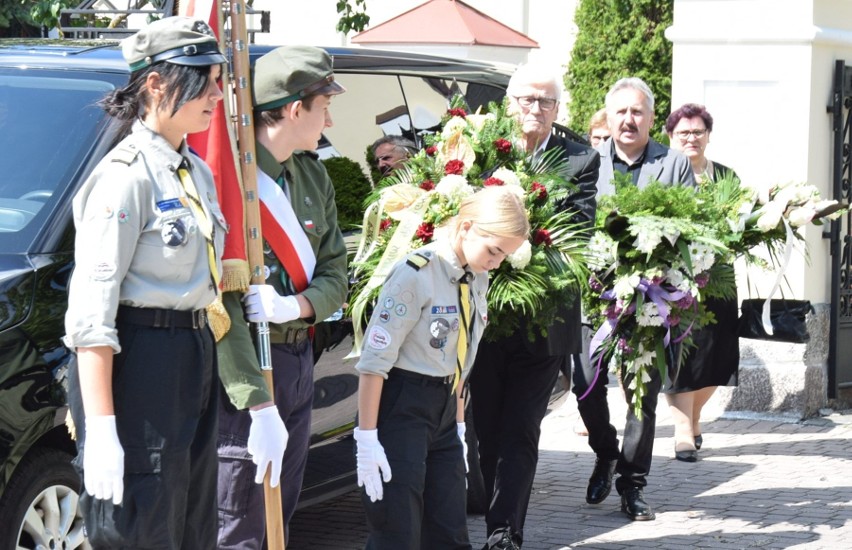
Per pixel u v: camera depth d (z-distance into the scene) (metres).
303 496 5.83
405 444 4.68
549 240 5.82
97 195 3.70
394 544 4.70
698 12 10.22
